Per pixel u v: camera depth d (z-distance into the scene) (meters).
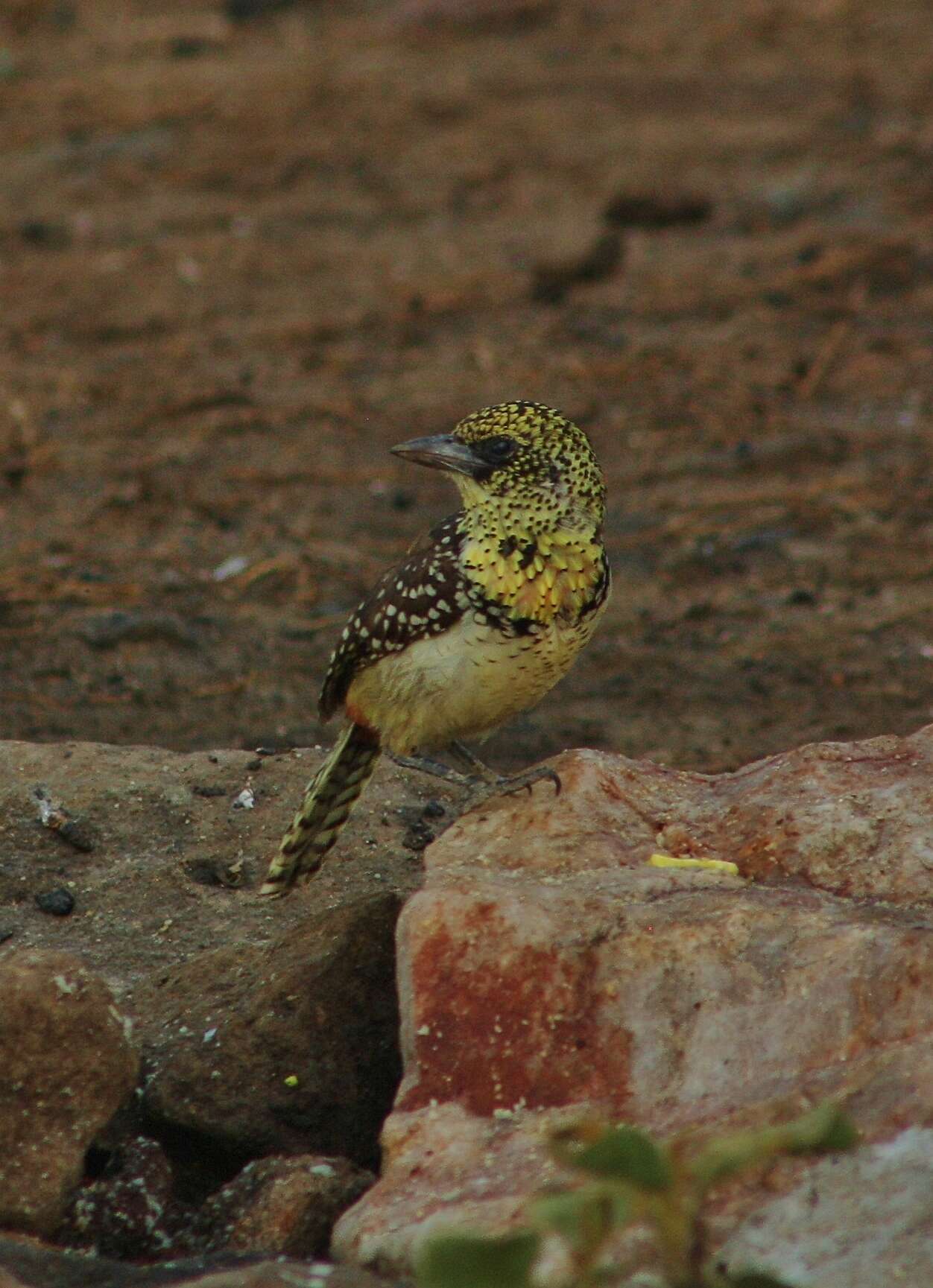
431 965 7.07
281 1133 7.49
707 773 11.89
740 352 21.25
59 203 27.42
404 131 30.25
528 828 8.09
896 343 21.39
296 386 20.67
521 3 36.12
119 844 10.02
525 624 8.32
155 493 17.73
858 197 26.27
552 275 23.59
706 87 31.92
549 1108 6.74
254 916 9.48
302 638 14.63
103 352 21.84
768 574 15.82
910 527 16.67
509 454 8.36
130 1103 7.71
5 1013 7.06
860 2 36.16
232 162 29.03
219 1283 5.92
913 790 7.97
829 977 6.77
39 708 13.20
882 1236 5.70
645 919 7.13
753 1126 6.22
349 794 8.83
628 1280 5.75
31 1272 6.34
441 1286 5.00
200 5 38.75
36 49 35.62
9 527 16.89
